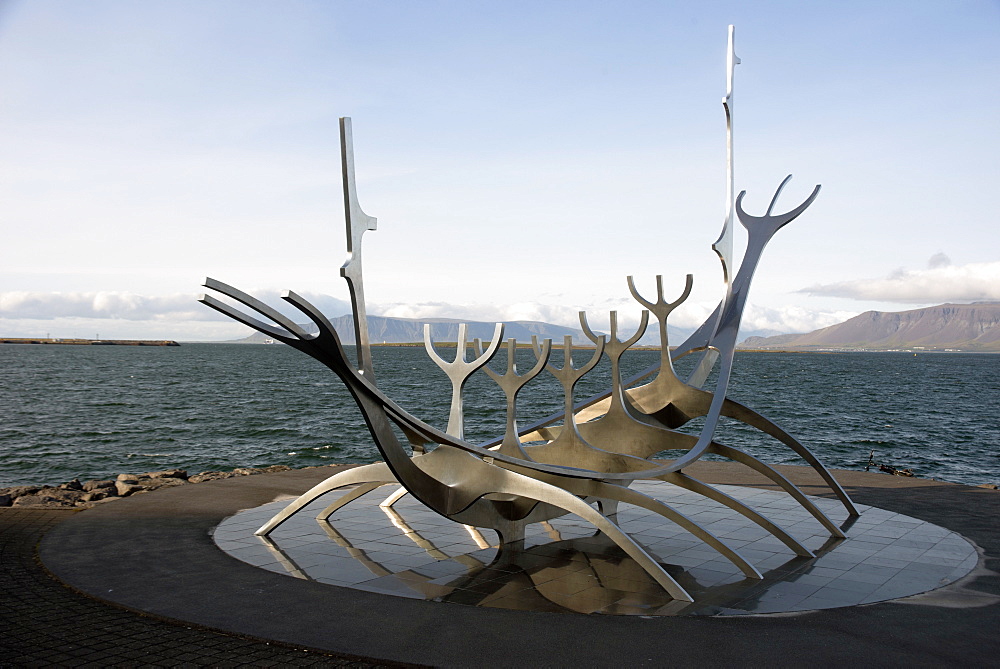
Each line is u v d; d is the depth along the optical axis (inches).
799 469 684.1
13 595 303.6
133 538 402.3
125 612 283.3
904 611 293.9
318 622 271.1
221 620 272.5
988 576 347.3
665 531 442.0
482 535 424.8
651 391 485.1
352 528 437.4
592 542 411.2
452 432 389.4
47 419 1432.1
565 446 433.1
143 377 2920.8
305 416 1518.2
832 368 5147.6
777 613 289.9
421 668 231.5
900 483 613.6
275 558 365.7
